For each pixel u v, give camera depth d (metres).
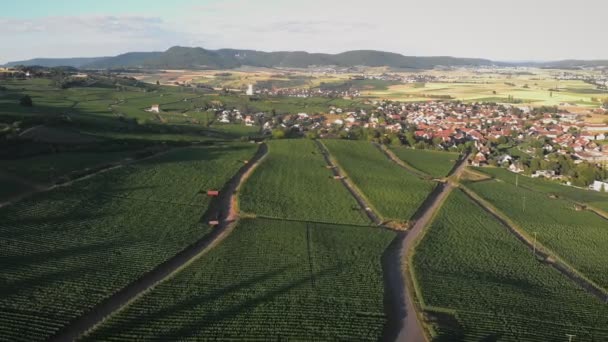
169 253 88.56
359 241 102.81
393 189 144.75
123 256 85.50
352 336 64.94
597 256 106.12
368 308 73.12
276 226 108.25
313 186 142.75
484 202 141.75
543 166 194.75
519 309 76.81
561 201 149.88
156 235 96.44
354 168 166.75
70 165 133.38
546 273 94.81
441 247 103.00
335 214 120.88
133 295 73.75
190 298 72.75
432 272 88.50
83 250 85.88
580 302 82.62
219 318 67.62
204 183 134.50
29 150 138.62
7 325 61.28
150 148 167.25
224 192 131.00
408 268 91.19
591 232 121.50
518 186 165.75
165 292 74.06
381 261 93.75
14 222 92.38
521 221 126.69
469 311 74.38
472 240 109.25
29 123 162.75
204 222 107.12
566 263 101.44
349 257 93.25
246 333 64.25
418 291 80.06
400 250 101.31
